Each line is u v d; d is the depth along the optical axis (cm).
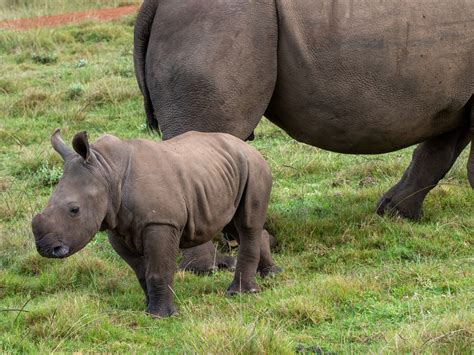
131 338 1038
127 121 2189
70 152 1085
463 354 912
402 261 1309
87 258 1316
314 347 975
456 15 1354
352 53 1318
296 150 1927
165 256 1096
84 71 2608
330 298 1127
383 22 1325
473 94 1391
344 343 995
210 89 1292
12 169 1872
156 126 1398
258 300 1144
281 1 1301
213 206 1141
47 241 1027
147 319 1091
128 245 1121
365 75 1329
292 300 1102
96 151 1082
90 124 2178
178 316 1104
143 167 1097
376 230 1423
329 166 1817
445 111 1395
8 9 3609
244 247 1200
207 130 1308
